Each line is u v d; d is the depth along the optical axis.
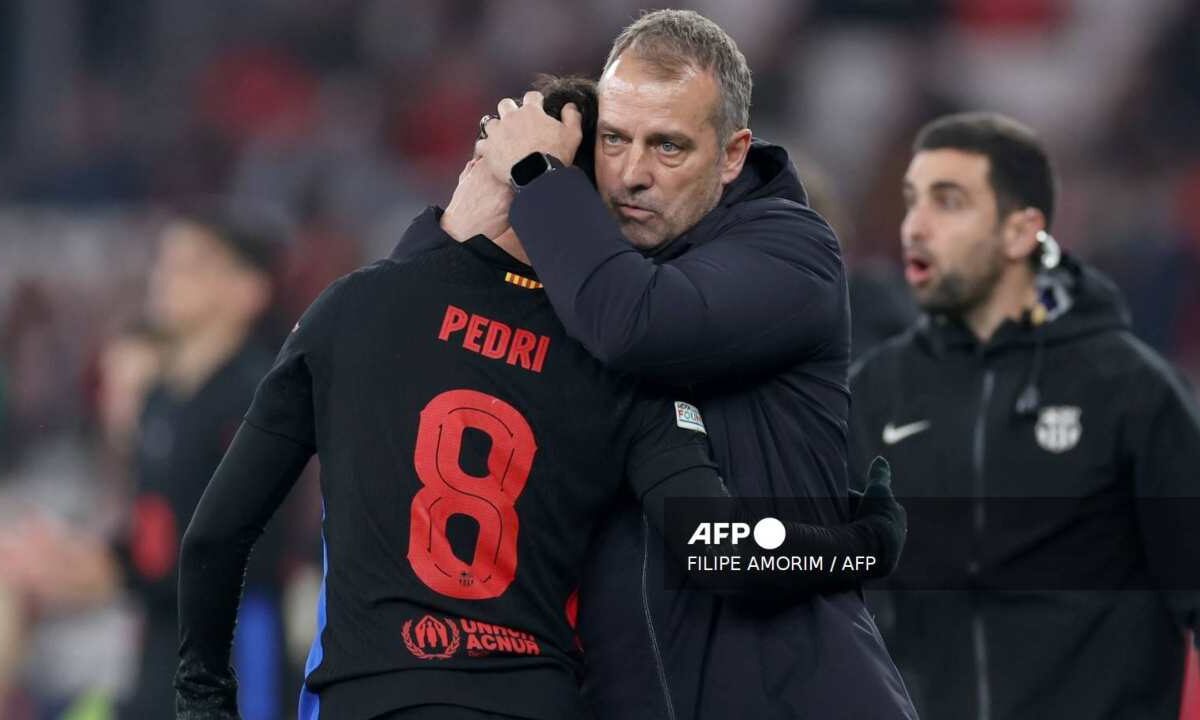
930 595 14.51
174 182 45.78
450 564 10.09
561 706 10.14
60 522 29.95
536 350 10.43
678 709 10.90
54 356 36.75
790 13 50.34
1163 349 42.81
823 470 11.32
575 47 50.91
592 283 10.24
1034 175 14.80
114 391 20.14
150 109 48.16
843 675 10.81
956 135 14.91
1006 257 14.78
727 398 11.09
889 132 48.53
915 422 14.83
